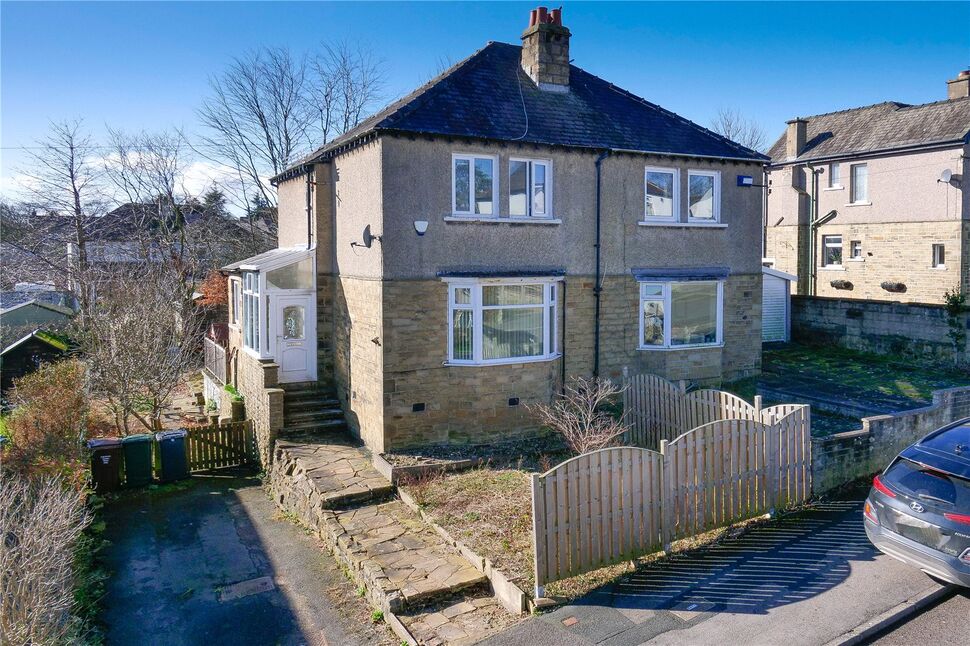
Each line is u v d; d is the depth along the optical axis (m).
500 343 14.77
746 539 9.59
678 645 7.16
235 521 13.41
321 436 15.78
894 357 20.34
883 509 8.32
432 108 14.35
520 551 9.41
